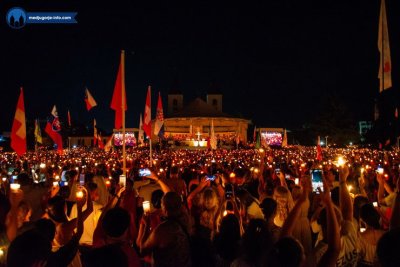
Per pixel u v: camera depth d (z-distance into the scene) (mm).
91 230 7184
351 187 9680
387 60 9383
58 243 5629
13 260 3463
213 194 6535
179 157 33344
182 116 94000
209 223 6441
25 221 6094
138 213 8266
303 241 6367
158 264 5148
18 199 6090
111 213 4945
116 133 60938
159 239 5152
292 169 14773
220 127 96562
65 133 81812
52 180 11133
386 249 2967
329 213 4285
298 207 4797
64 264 4496
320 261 4152
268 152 35625
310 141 101000
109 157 34781
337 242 4168
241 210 7004
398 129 64812
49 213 5973
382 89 9422
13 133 13570
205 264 5590
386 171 11875
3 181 10836
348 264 5035
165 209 5656
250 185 9953
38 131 35875
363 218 5832
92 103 21953
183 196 9594
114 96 14141
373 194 11344
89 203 5645
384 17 9453
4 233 4621
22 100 13672
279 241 3748
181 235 5215
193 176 11711
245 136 97312
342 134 85688
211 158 30938
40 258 3508
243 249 4406
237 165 19703
